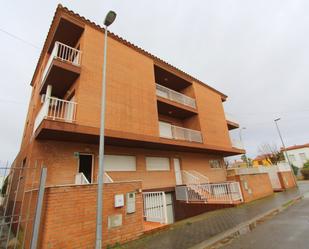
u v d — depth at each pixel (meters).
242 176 12.48
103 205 5.43
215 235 5.73
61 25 9.88
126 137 9.48
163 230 6.59
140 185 6.59
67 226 4.66
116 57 10.85
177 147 13.03
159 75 15.42
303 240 4.83
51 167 8.00
